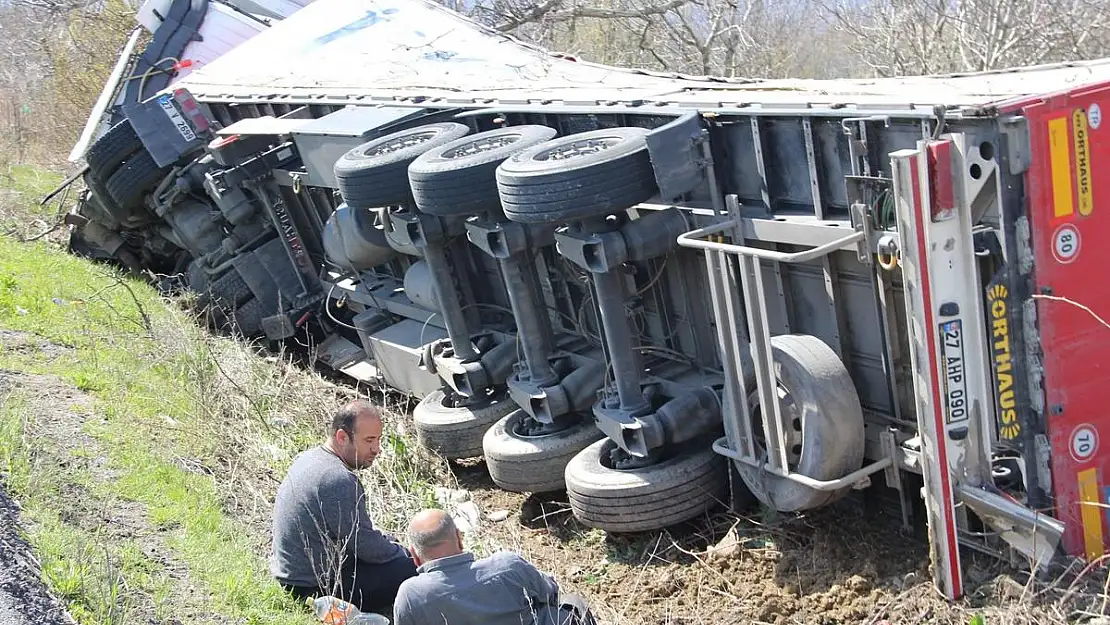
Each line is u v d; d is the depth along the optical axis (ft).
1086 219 15.29
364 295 31.45
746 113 18.52
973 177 15.06
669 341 22.39
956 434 15.62
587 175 18.54
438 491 23.21
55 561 14.75
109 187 38.19
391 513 21.75
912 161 14.74
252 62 38.55
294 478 16.65
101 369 24.34
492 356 24.43
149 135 36.29
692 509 19.75
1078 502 15.87
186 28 42.75
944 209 14.97
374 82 32.89
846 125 16.72
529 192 18.97
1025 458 15.85
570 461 21.67
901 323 17.29
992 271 15.76
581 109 22.30
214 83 38.29
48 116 71.67
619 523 19.88
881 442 17.47
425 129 24.98
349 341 33.19
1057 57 41.11
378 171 23.31
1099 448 15.99
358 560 16.63
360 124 26.81
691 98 20.62
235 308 34.73
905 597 16.35
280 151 32.99
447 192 21.25
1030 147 14.75
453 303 24.50
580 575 19.80
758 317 17.16
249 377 27.02
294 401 26.20
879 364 18.04
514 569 14.51
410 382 28.25
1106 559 15.78
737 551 18.75
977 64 40.81
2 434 18.24
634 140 18.93
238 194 34.27
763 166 18.67
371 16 38.27
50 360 24.70
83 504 17.26
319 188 32.50
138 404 22.84
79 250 42.39
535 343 22.62
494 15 54.60
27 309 28.68
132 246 42.34
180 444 21.43
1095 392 15.80
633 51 58.03
